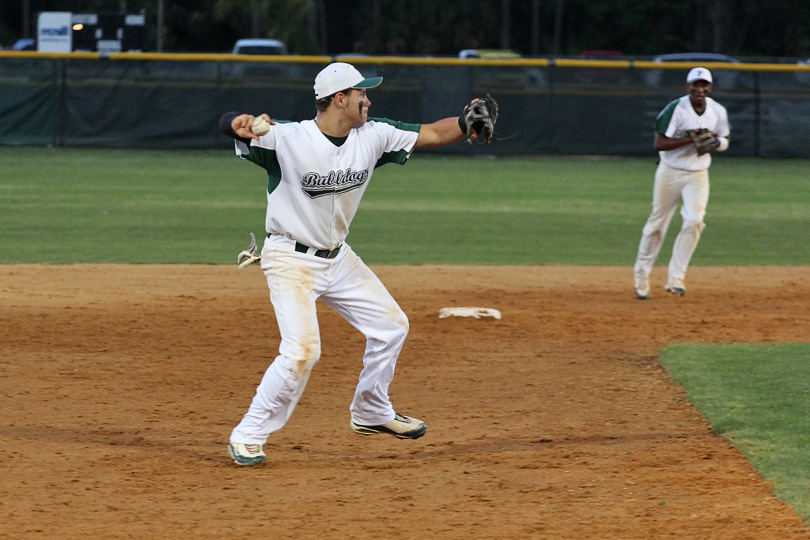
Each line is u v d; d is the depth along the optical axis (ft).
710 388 70.49
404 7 631.56
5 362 79.36
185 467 55.77
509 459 57.26
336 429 64.64
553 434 62.44
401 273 122.42
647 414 66.23
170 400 70.54
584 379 75.82
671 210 106.93
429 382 75.72
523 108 273.13
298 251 54.03
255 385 75.00
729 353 80.64
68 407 67.87
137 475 54.19
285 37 476.95
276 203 53.36
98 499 50.42
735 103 272.51
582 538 45.52
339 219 53.98
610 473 54.34
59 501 49.98
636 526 46.75
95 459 56.75
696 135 101.65
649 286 117.70
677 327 94.38
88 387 73.10
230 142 272.31
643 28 651.25
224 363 81.00
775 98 271.90
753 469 54.03
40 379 74.79
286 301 54.13
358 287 56.03
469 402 70.38
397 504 50.03
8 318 94.53
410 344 87.30
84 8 595.88
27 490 51.39
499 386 74.38
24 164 236.63
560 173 243.40
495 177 234.58
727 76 271.28
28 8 581.94
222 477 54.13
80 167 233.55
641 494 50.90
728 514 47.80
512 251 140.87
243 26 570.05
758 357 78.95
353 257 56.24
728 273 126.93
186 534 46.09
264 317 97.45
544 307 103.40
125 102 269.64
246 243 142.31
